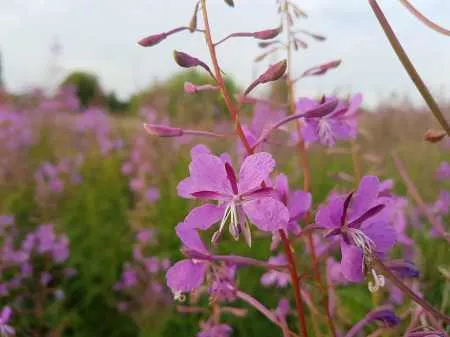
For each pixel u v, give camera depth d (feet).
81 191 1.45
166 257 0.96
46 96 2.28
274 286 0.86
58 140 1.91
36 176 1.19
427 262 0.66
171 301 0.88
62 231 1.14
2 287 0.83
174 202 1.17
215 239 0.28
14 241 1.09
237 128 0.31
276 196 0.28
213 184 0.29
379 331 0.36
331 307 0.49
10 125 1.70
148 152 1.33
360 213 0.28
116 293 1.00
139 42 0.33
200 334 0.49
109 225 1.18
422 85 0.26
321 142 0.38
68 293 0.98
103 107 2.56
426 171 1.18
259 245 0.91
